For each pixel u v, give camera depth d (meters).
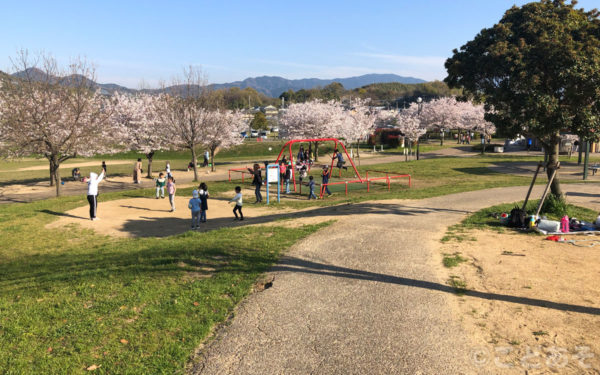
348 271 8.62
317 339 5.80
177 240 12.43
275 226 13.66
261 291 7.67
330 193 24.83
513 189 21.81
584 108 11.45
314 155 55.12
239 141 46.12
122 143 36.88
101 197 24.62
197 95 35.91
